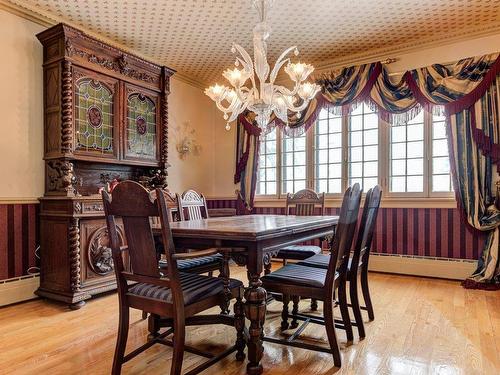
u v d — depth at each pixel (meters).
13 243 2.99
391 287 3.35
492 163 3.39
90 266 3.00
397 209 3.95
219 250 1.75
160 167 4.05
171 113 4.71
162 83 4.03
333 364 1.84
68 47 3.04
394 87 3.87
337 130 4.39
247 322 2.47
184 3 3.12
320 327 2.36
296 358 1.91
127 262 3.24
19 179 3.06
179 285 1.57
